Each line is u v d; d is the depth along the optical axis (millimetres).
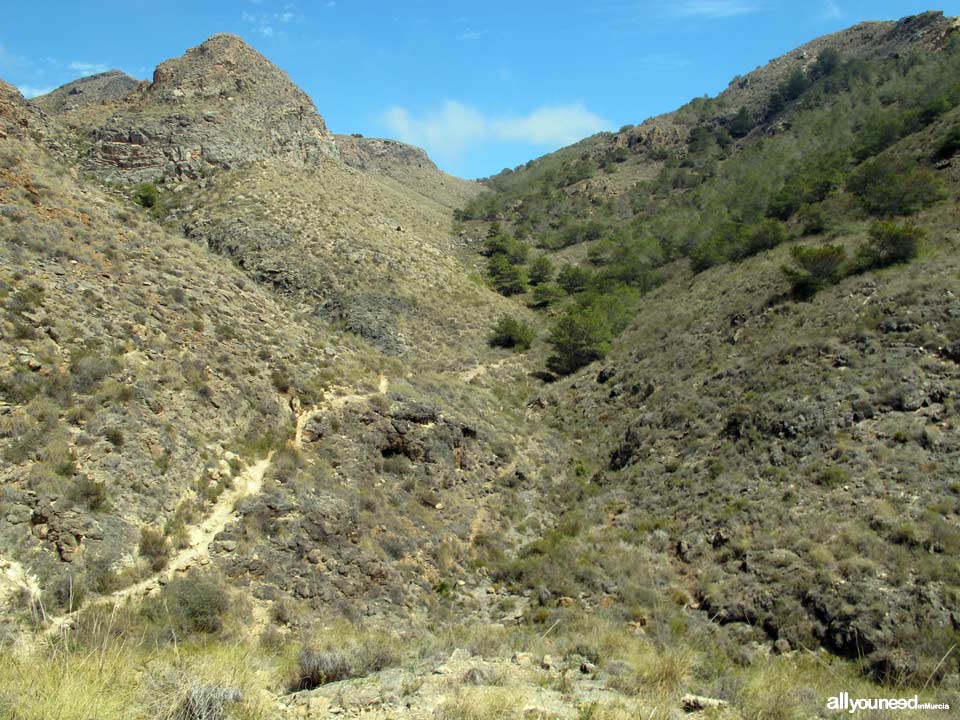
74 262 25578
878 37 145125
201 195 60906
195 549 18125
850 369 30906
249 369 26812
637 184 117250
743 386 35188
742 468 28844
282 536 20375
